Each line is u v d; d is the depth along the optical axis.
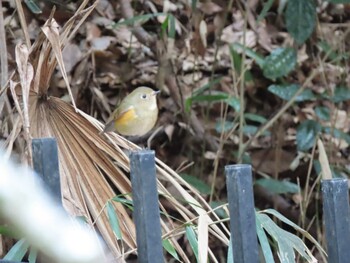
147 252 3.49
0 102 5.96
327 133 9.83
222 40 10.39
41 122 5.14
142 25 9.98
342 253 3.70
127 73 9.56
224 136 9.34
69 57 9.14
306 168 9.46
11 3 9.33
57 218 2.98
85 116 5.24
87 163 5.15
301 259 7.82
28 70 4.61
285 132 9.95
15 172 2.72
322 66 9.70
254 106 10.26
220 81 9.96
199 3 10.55
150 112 5.46
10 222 2.54
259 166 9.56
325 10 11.14
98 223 4.93
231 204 3.60
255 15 10.80
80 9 5.21
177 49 10.02
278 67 9.16
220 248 8.53
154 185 3.51
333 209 3.70
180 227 4.54
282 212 9.23
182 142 9.40
